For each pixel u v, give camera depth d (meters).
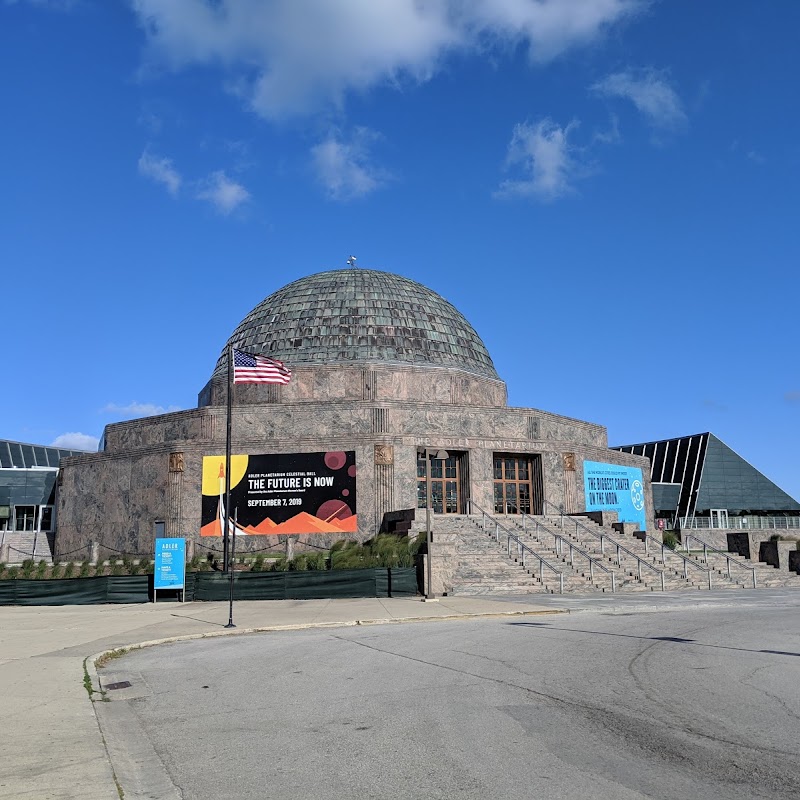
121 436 43.38
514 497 41.81
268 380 35.16
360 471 37.59
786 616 21.42
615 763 7.68
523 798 6.70
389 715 9.91
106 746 8.61
